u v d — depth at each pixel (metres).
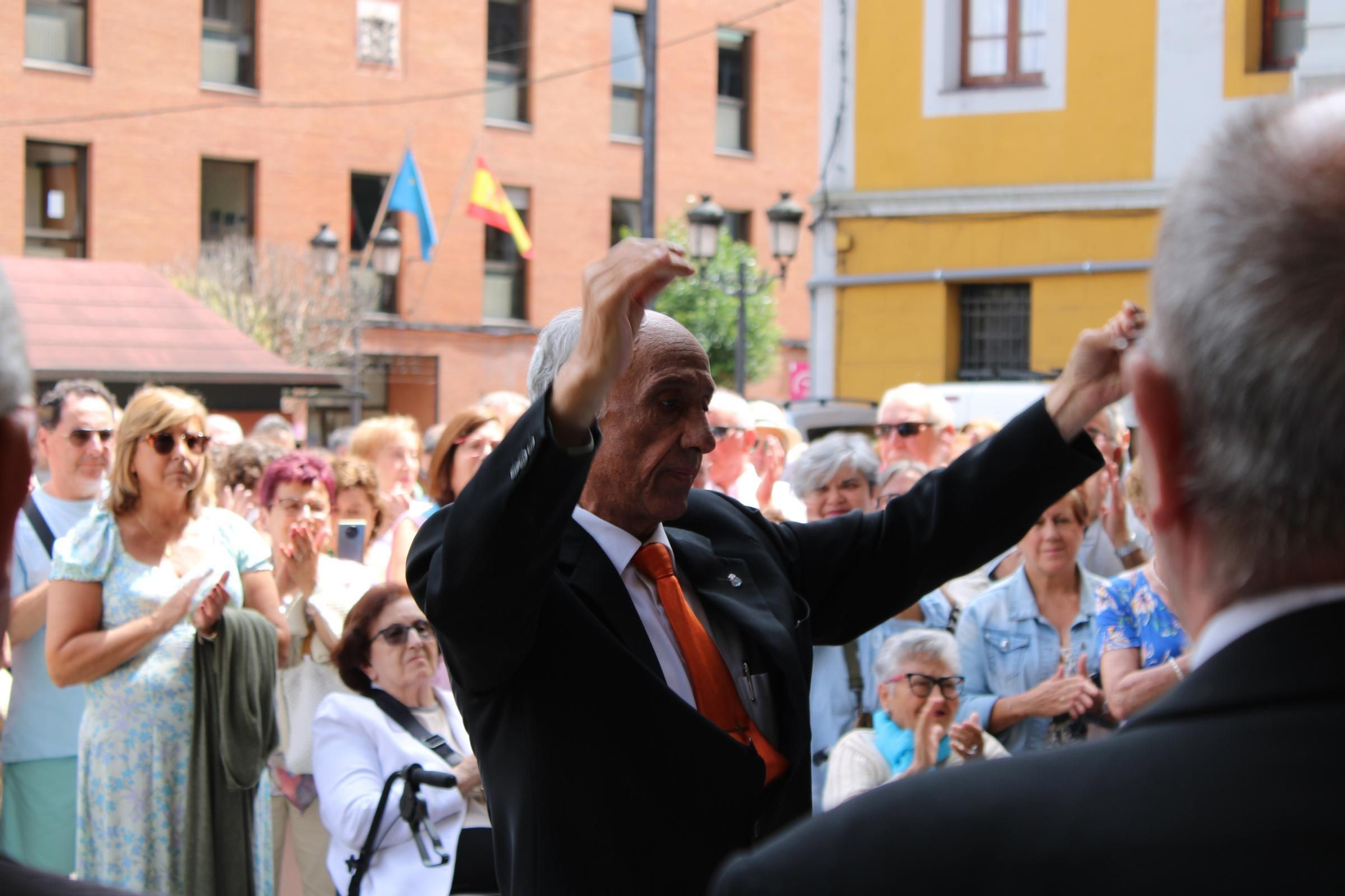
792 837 0.92
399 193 22.02
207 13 22.03
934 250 11.76
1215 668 0.85
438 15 23.78
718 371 22.33
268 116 22.34
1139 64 11.00
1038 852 0.82
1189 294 0.87
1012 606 4.00
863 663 4.19
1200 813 0.80
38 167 20.75
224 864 3.89
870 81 11.91
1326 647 0.81
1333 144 0.84
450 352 24.22
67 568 3.90
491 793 1.98
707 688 2.00
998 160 11.51
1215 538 0.88
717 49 26.45
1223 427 0.85
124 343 14.11
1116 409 4.64
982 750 3.61
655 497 2.01
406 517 4.87
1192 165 0.91
